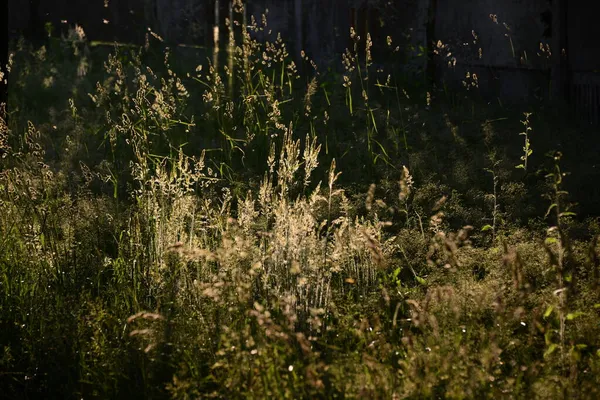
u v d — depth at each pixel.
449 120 11.28
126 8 17.98
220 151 9.34
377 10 16.31
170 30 18.03
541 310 4.37
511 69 13.80
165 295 4.89
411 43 15.95
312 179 8.52
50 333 4.61
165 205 5.82
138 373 4.32
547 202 7.52
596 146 9.88
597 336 4.39
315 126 10.71
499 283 5.02
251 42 10.71
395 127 10.80
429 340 4.14
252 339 3.84
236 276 4.56
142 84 8.77
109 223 6.38
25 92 12.39
